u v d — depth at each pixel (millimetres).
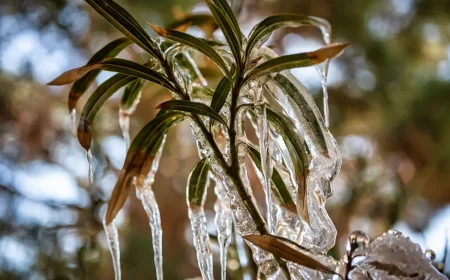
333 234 910
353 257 852
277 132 942
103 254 1896
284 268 886
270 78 928
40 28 2244
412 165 2568
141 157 953
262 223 897
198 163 975
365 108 2580
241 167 935
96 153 1959
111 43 1024
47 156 2156
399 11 2654
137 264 2000
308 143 921
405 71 2605
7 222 1873
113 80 975
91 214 1821
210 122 923
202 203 980
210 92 1016
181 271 2322
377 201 2041
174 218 2479
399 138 2562
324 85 1019
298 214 906
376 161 2441
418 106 2559
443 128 2553
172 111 939
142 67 934
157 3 2078
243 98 971
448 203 2572
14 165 2156
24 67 2271
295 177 925
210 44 1044
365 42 2535
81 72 927
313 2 2482
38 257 1802
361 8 2523
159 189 2467
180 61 1069
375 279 855
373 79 2566
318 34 2500
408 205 2234
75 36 2270
